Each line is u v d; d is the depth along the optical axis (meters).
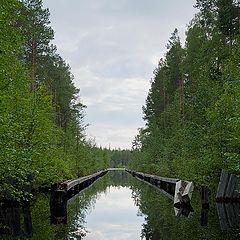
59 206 19.25
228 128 19.97
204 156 21.47
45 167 20.73
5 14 13.06
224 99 20.33
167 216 16.41
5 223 13.99
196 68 30.81
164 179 30.98
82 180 31.08
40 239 11.35
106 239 11.60
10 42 13.77
